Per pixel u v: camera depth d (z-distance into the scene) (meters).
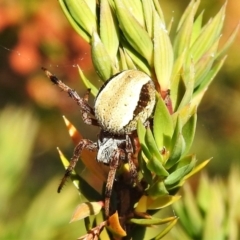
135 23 0.12
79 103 0.13
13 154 0.17
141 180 0.12
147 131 0.11
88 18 0.12
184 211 0.13
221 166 0.29
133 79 0.12
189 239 0.13
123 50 0.12
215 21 0.12
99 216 0.12
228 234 0.13
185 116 0.11
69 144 0.31
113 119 0.12
